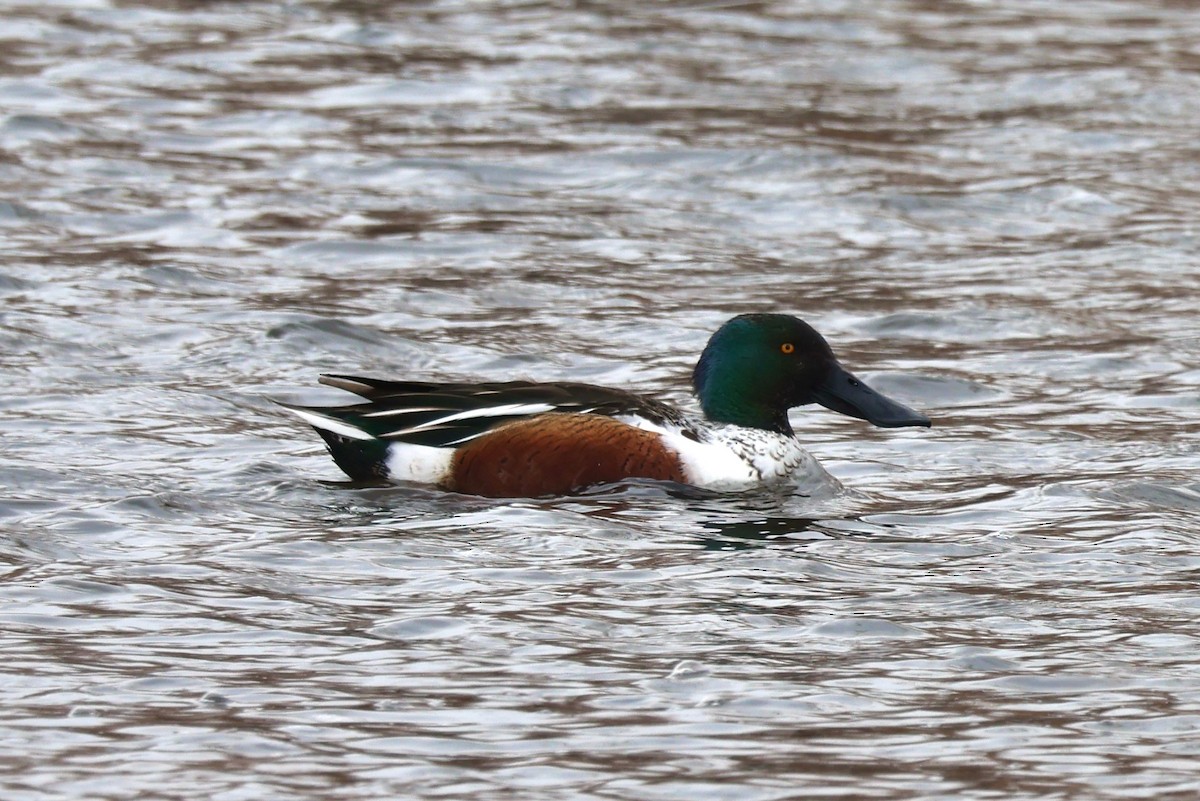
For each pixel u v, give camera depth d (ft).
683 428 43.52
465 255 65.05
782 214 71.10
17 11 97.40
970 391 52.34
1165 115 85.10
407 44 94.22
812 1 105.60
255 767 26.63
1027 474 44.45
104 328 55.42
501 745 27.53
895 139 80.89
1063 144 80.59
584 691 29.71
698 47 95.35
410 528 38.91
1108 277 64.03
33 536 37.45
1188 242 68.08
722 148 78.48
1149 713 28.99
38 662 30.53
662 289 61.93
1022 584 35.68
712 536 38.86
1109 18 103.91
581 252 65.87
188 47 92.32
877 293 61.98
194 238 65.77
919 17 102.99
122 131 78.43
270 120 80.94
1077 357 55.31
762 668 30.83
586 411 42.91
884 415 44.34
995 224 70.49
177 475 42.57
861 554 37.70
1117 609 34.12
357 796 25.77
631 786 26.21
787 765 26.91
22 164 73.10
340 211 69.56
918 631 32.83
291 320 56.54
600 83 88.12
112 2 100.63
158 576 35.14
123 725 28.04
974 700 29.50
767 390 44.34
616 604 34.12
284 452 45.09
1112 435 47.85
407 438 42.47
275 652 31.27
